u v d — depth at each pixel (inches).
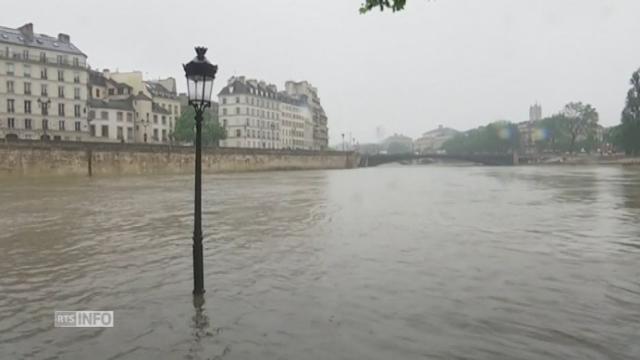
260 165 3644.2
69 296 307.0
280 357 210.5
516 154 5442.9
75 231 577.3
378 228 587.2
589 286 316.2
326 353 213.9
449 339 228.4
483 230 565.9
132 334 240.8
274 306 281.4
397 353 213.0
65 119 3097.9
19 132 2869.1
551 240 492.1
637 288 310.3
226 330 243.8
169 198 1080.8
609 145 5378.9
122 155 2493.8
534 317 257.3
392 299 291.9
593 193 1134.4
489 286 318.3
